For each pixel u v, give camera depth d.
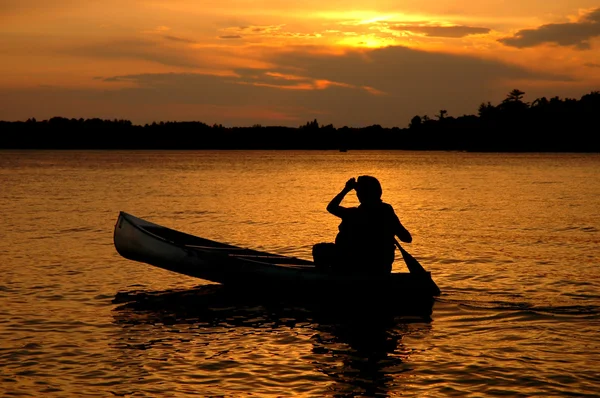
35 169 72.69
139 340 8.86
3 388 7.03
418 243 17.50
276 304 11.06
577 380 7.25
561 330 9.26
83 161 112.06
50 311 10.31
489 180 50.50
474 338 8.93
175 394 6.89
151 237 12.13
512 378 7.34
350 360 8.02
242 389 7.04
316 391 7.00
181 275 13.29
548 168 75.19
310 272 11.24
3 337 8.88
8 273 13.21
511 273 13.31
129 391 6.97
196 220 23.03
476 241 17.81
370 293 10.98
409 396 6.86
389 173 65.25
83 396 6.82
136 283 12.48
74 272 13.39
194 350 8.44
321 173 66.12
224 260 11.69
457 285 12.23
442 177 56.28
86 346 8.55
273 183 47.00
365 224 11.02
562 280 12.59
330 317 10.18
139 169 74.31
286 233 19.64
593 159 118.06
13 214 24.50
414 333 9.22
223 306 10.87
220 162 112.00
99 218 23.25
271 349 8.50
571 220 22.72
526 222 22.22
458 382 7.23
